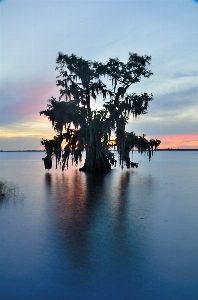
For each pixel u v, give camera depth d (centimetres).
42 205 1748
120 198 2028
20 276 784
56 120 3925
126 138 4809
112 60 4191
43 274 792
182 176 3881
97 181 3153
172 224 1314
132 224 1311
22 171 4909
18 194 2194
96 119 4116
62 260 886
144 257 912
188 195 2170
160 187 2656
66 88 4334
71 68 4269
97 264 858
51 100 4119
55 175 3941
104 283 745
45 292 700
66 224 1306
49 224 1303
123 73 4212
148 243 1045
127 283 743
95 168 4397
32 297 678
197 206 1731
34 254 936
